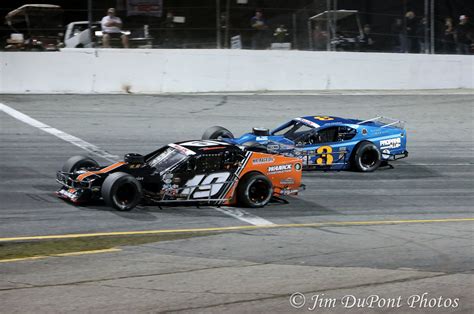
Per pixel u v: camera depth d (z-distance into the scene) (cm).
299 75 4675
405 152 3203
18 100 3969
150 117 3812
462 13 5144
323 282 1645
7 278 1580
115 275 1631
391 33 4944
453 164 3362
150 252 1855
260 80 4591
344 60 4775
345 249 1981
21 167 2797
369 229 2275
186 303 1454
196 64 4434
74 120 3647
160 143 3366
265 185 2475
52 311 1377
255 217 2348
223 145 2477
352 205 2616
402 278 1709
